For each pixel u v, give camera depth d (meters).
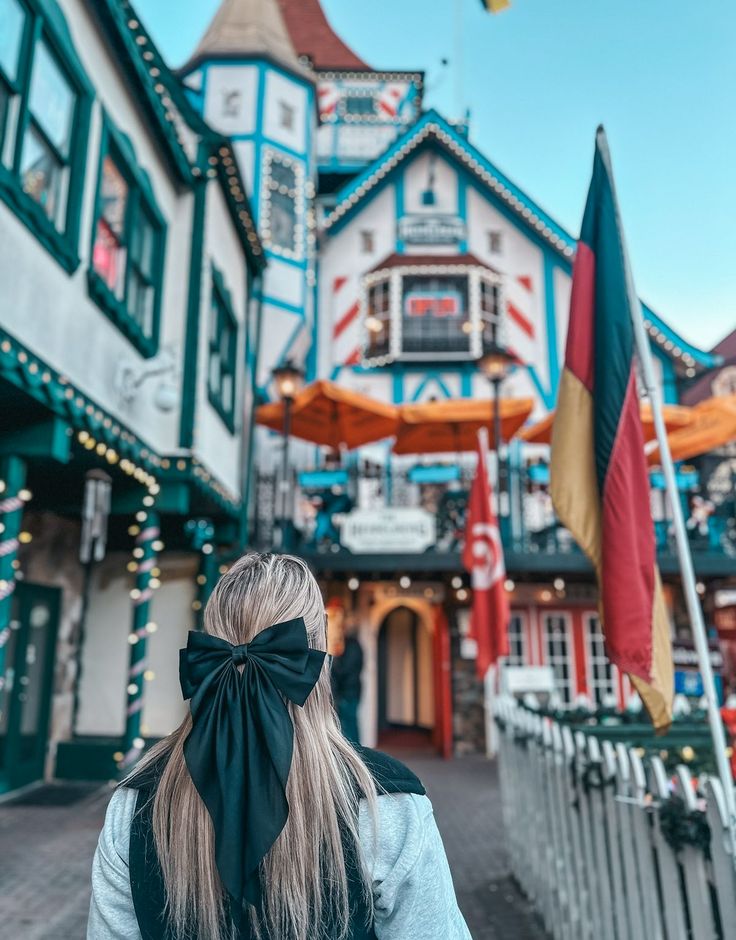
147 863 1.05
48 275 5.09
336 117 19.23
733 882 2.34
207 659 1.14
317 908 0.99
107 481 5.91
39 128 5.04
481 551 6.82
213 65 14.42
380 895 1.05
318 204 16.09
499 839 6.46
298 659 1.09
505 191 16.11
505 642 6.52
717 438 10.91
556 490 3.08
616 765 3.39
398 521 10.91
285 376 10.37
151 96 6.82
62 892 4.77
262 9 15.05
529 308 15.83
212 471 8.30
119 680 9.02
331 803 1.04
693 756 4.29
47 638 8.34
